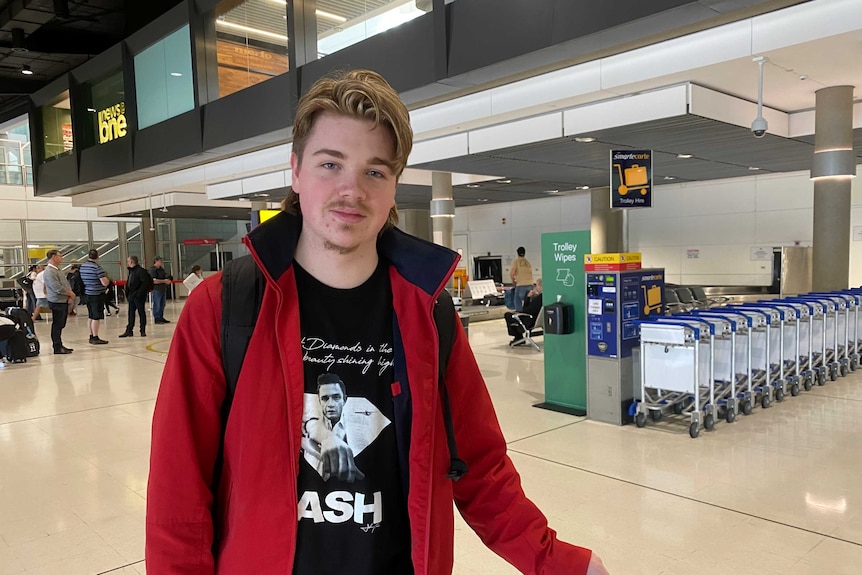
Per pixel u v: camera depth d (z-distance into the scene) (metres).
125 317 19.05
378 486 1.09
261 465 1.02
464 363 1.26
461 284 15.37
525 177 13.58
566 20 6.76
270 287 1.05
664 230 16.58
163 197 18.31
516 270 13.22
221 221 30.95
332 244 1.07
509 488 1.28
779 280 14.20
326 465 1.07
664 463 4.61
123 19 16.08
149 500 1.03
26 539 3.55
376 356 1.12
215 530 1.08
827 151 7.91
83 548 3.44
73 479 4.54
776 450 4.85
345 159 1.04
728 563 3.12
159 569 1.00
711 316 5.75
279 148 12.76
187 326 1.05
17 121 24.42
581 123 8.26
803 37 5.89
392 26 9.14
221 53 12.85
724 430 5.45
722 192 15.39
